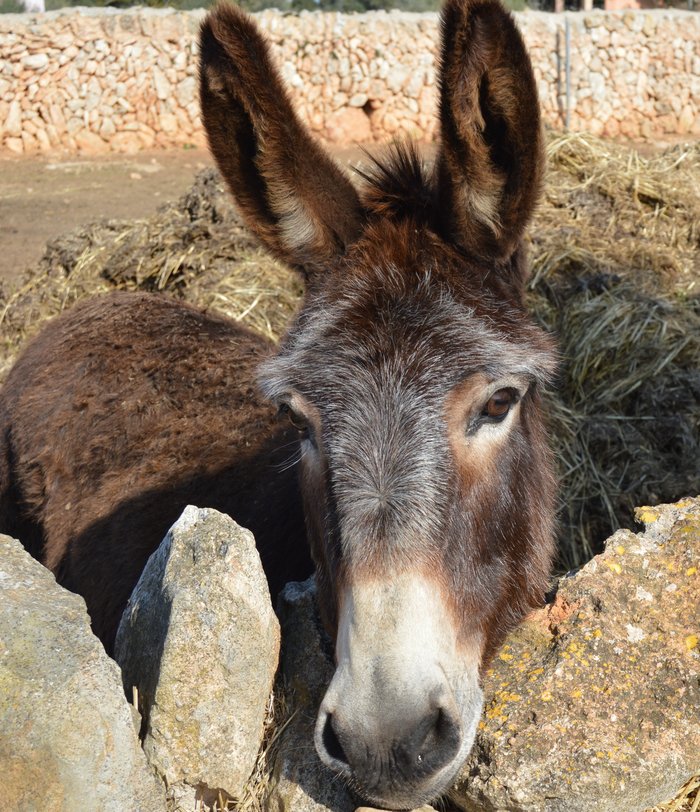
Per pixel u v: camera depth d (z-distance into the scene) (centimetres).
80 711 223
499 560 254
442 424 233
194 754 247
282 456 338
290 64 1523
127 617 266
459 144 246
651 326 564
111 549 350
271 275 580
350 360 239
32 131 1491
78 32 1483
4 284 660
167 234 608
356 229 276
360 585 221
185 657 243
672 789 248
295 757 259
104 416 383
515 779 241
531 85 236
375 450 229
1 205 1153
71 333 433
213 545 254
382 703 213
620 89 1596
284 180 270
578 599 274
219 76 262
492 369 238
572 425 517
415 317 242
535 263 603
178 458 357
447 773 225
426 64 1540
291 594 293
